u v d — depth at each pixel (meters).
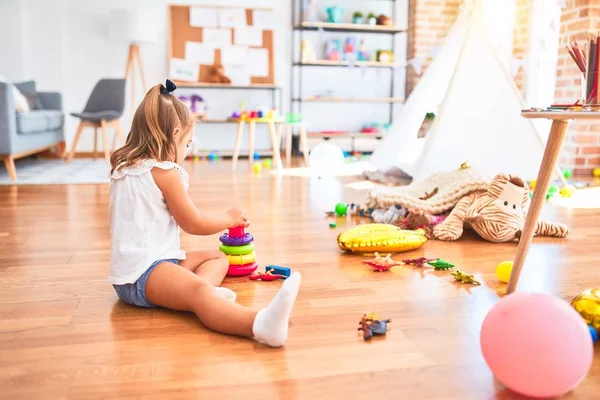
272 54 5.89
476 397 1.01
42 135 4.61
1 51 5.28
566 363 0.94
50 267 1.82
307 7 5.79
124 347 1.21
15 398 1.00
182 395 1.01
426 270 1.79
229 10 5.79
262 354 1.17
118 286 1.44
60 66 5.46
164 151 1.42
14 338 1.26
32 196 3.22
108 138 5.71
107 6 5.59
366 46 6.12
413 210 2.30
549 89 4.40
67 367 1.12
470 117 3.16
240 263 1.71
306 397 1.00
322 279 1.69
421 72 5.95
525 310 0.98
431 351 1.20
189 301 1.33
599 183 3.78
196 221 1.45
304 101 6.07
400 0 6.09
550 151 1.45
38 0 5.37
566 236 2.23
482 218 2.15
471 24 3.22
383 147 3.86
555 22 4.20
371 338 1.26
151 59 5.72
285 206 2.93
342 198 3.17
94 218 2.61
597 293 1.27
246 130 6.03
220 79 5.70
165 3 5.69
